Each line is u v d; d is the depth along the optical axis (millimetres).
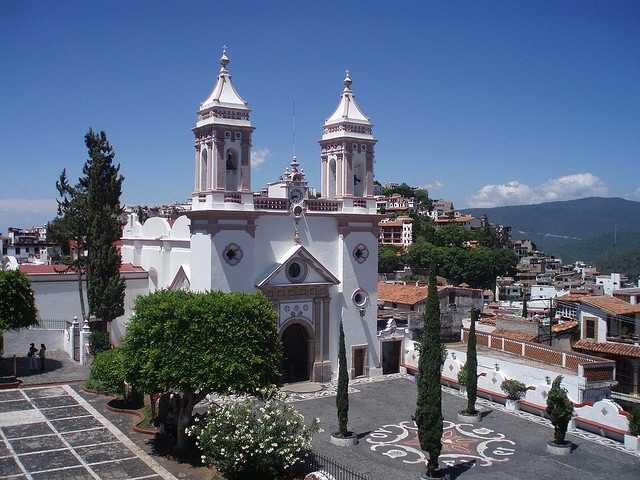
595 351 52406
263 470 29609
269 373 33438
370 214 50750
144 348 32031
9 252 126250
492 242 170625
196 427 31234
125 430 36250
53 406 40438
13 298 46156
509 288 129875
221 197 44562
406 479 31031
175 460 32031
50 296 55750
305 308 48094
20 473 29984
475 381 40281
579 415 39000
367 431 38188
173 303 32719
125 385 39875
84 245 54500
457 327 72250
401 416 41125
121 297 52469
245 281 45156
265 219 46469
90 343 51062
